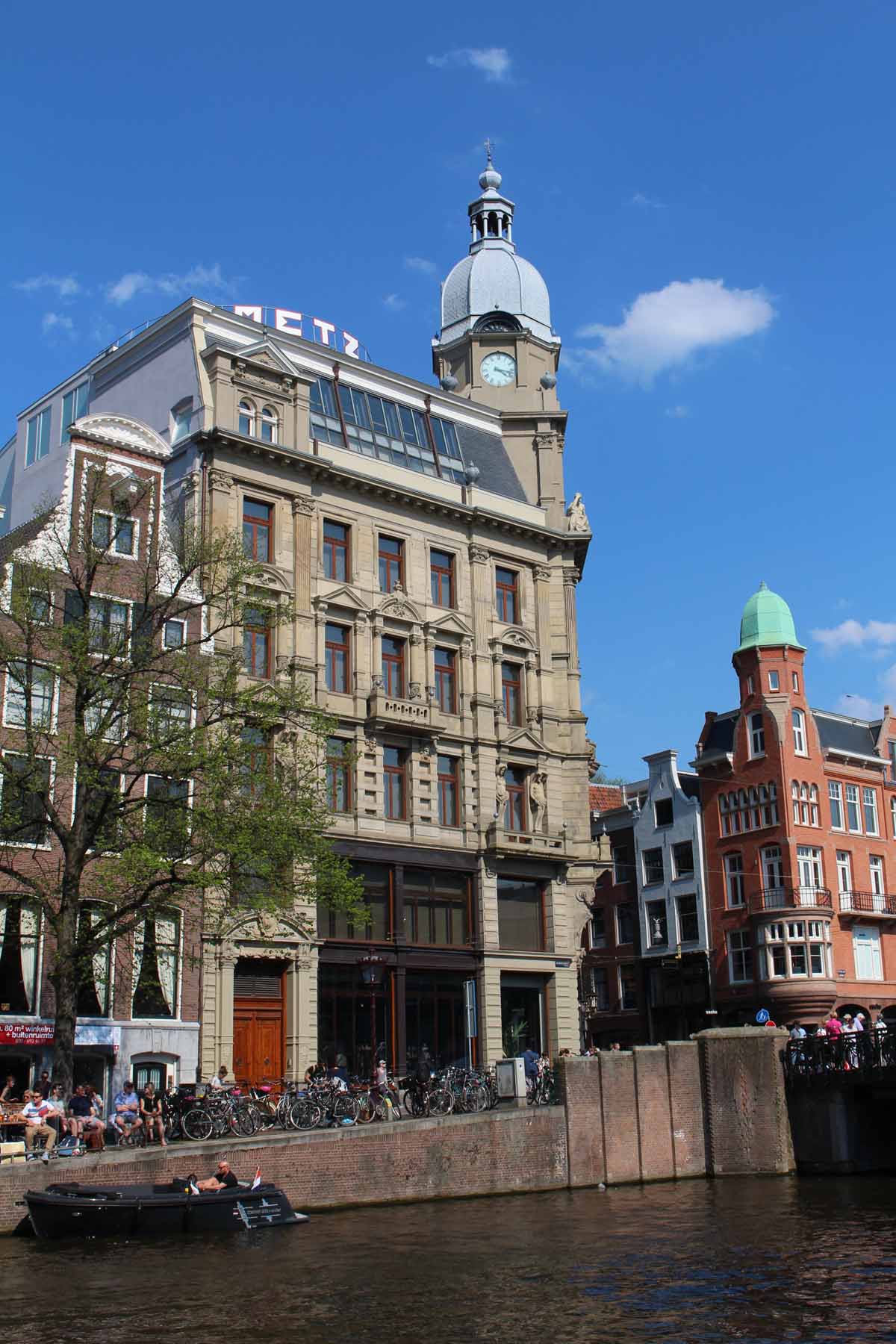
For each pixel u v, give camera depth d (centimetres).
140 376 4800
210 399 4475
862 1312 2189
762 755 6700
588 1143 3866
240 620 3666
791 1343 2014
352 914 4003
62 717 3700
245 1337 2039
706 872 6862
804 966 6394
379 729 4631
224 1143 3109
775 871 6562
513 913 4919
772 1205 3412
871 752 7212
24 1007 3616
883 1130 4325
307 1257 2642
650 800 7256
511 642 5097
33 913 3684
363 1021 4416
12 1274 2447
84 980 3272
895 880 7019
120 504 3797
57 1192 2780
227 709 3819
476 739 4897
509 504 5234
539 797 5047
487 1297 2308
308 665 4475
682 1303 2266
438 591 4991
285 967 4238
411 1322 2141
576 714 5225
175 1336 2038
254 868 3478
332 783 4472
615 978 7338
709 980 6744
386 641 4794
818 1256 2666
